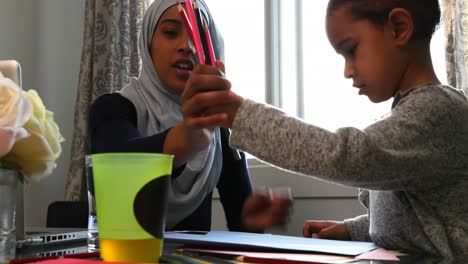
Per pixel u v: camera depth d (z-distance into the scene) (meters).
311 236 1.20
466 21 1.64
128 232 0.51
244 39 2.37
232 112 0.78
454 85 1.67
